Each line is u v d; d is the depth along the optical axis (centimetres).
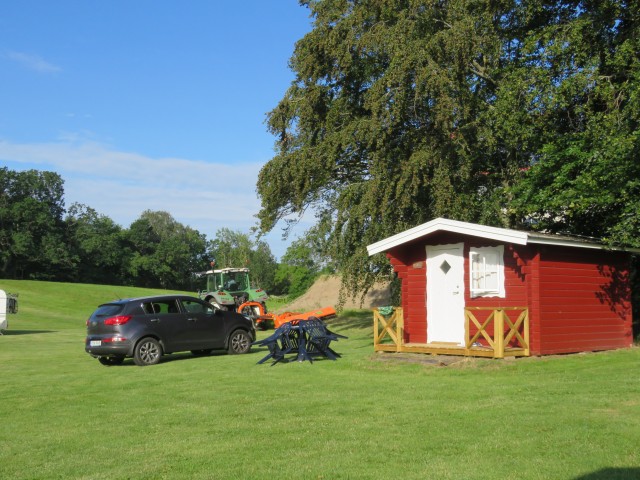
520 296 1378
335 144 2122
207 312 1720
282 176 2284
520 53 1980
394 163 2041
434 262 1540
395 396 1013
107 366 1602
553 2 1964
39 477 664
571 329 1411
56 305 5381
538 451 665
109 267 10344
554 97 1670
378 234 2092
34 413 1007
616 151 1437
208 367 1477
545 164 1664
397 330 1473
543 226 1845
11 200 9431
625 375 1084
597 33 1761
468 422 808
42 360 1786
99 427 894
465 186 1994
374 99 1961
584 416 800
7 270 9019
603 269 1509
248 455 708
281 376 1286
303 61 2264
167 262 10769
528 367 1213
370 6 2116
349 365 1375
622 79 1750
